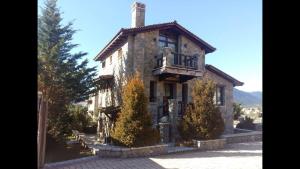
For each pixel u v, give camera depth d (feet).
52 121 47.34
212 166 29.53
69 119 51.03
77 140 51.85
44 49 56.39
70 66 58.23
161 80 54.19
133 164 30.71
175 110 51.01
